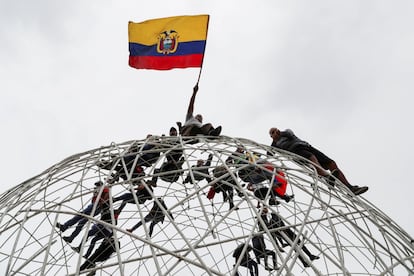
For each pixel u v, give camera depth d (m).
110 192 20.12
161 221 24.00
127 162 22.73
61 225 22.12
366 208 22.80
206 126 24.09
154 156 23.08
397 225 22.89
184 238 17.88
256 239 23.56
